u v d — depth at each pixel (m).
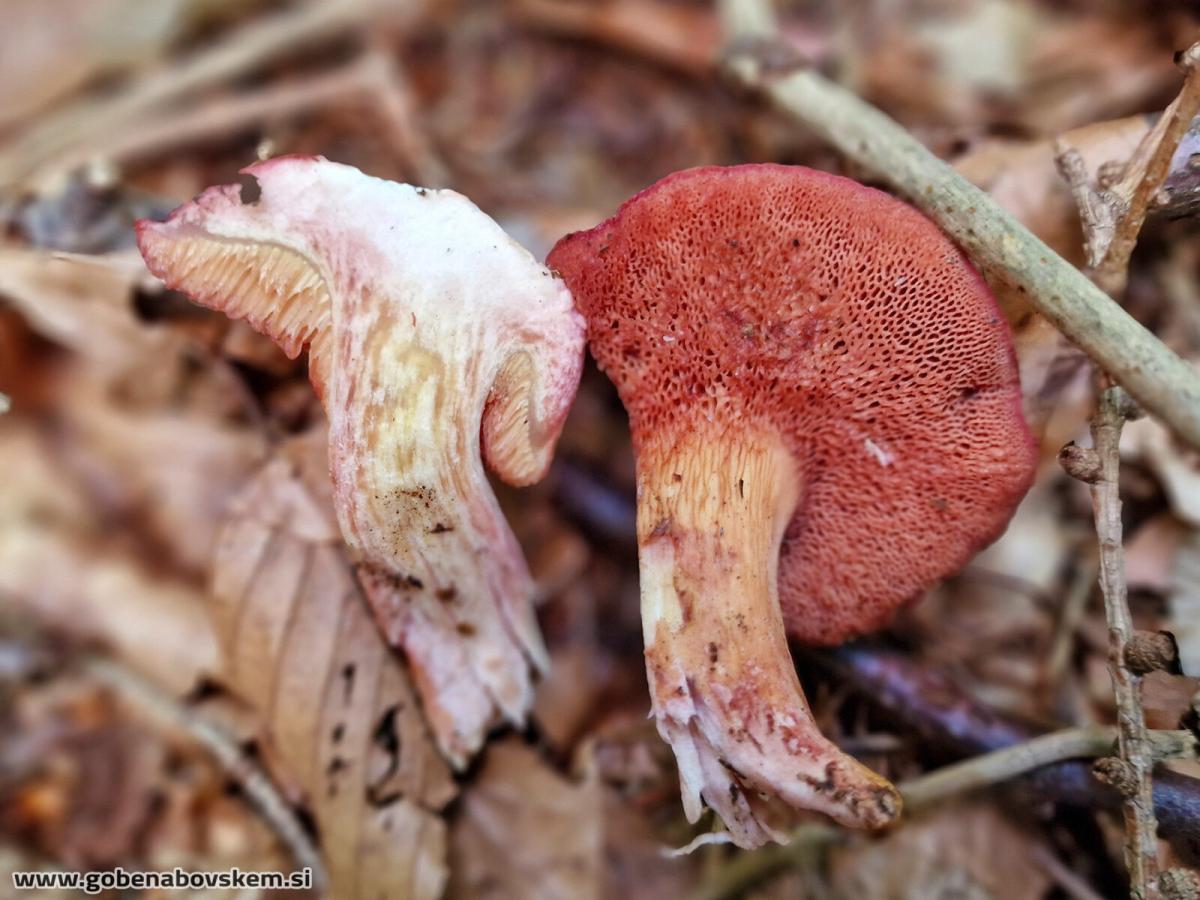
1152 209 0.09
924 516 0.10
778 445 0.09
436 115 0.15
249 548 0.10
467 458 0.09
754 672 0.08
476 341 0.08
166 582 0.11
